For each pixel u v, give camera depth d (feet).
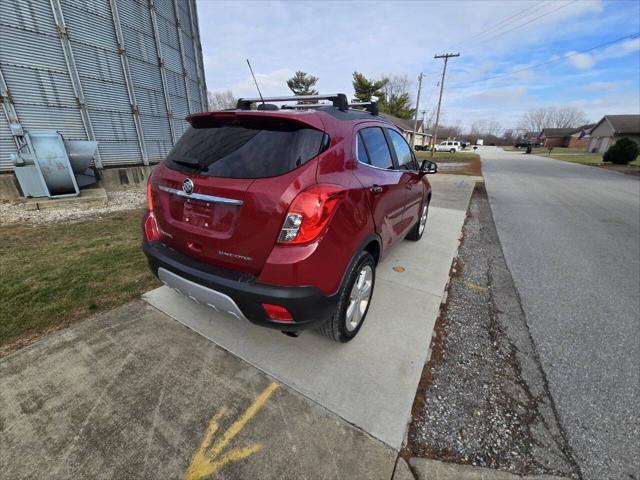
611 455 5.15
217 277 5.92
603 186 38.37
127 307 8.80
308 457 4.95
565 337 8.20
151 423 5.45
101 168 28.09
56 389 6.06
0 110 21.62
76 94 25.58
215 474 4.68
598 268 12.68
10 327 7.82
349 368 6.79
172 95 36.06
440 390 6.40
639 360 7.37
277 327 5.81
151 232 7.67
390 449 5.12
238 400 5.94
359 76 124.88
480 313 9.24
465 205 24.91
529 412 5.94
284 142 5.78
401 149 10.69
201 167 6.22
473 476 4.78
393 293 10.07
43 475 4.61
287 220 5.35
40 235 14.88
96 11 26.27
